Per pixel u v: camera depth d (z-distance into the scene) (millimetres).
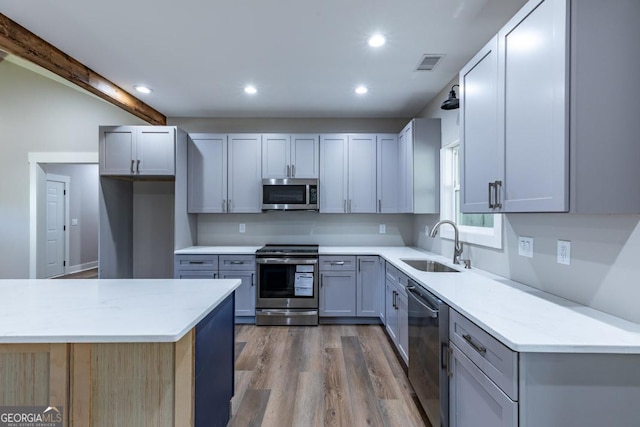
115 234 3775
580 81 1169
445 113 3150
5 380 1210
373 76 2900
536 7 1328
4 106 4289
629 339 1101
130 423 1238
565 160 1180
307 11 1963
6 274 4273
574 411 1076
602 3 1168
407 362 2404
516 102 1470
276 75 2883
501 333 1148
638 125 1169
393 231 4180
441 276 2170
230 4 1899
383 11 1965
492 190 1677
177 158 3568
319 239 4184
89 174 6973
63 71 2502
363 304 3559
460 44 2350
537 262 1801
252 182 3836
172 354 1242
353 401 2148
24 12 1988
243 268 3576
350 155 3830
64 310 1401
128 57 2559
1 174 4273
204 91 3262
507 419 1112
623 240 1291
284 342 3104
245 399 2176
